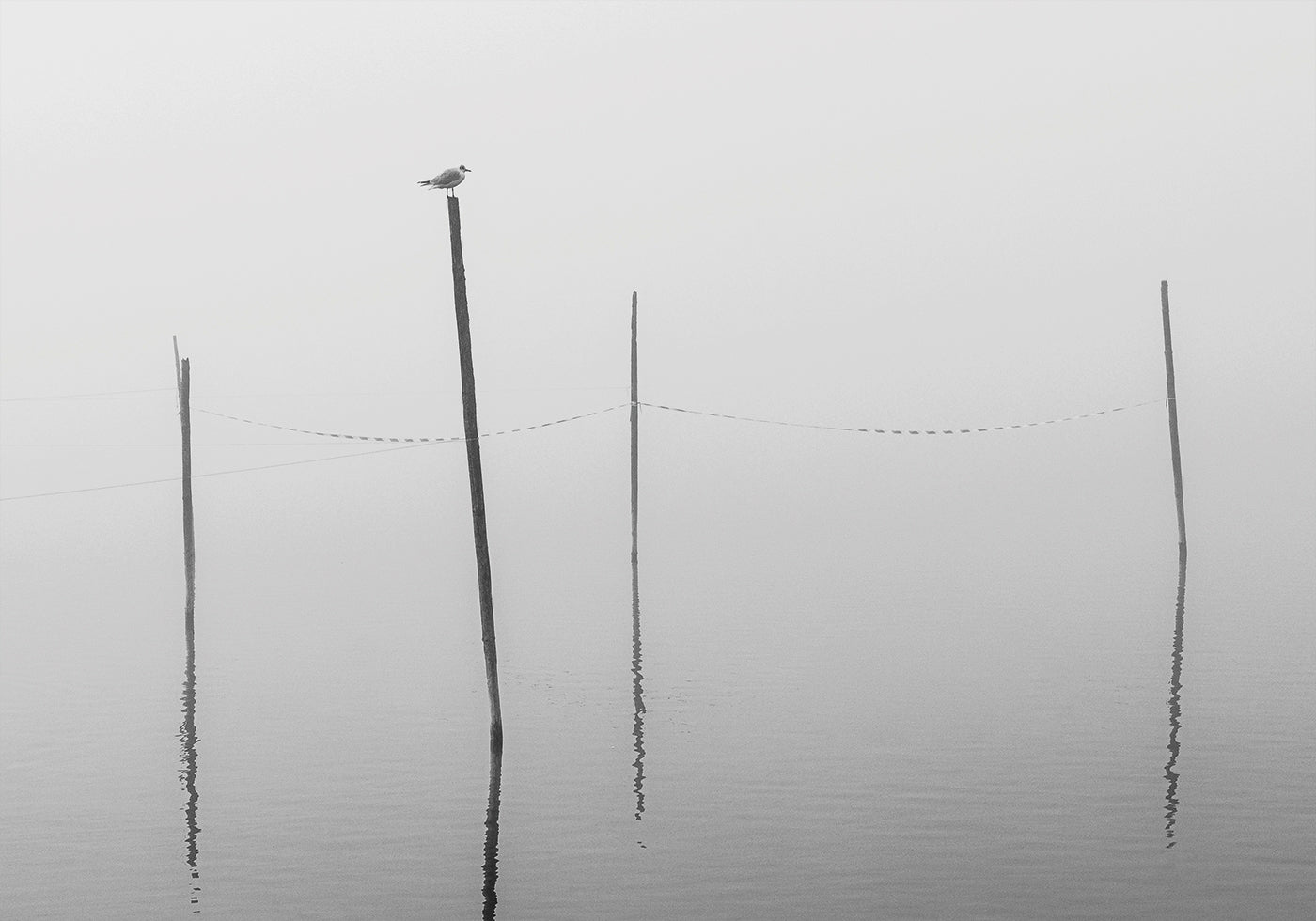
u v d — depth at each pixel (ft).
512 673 104.01
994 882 52.39
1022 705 84.48
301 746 80.74
